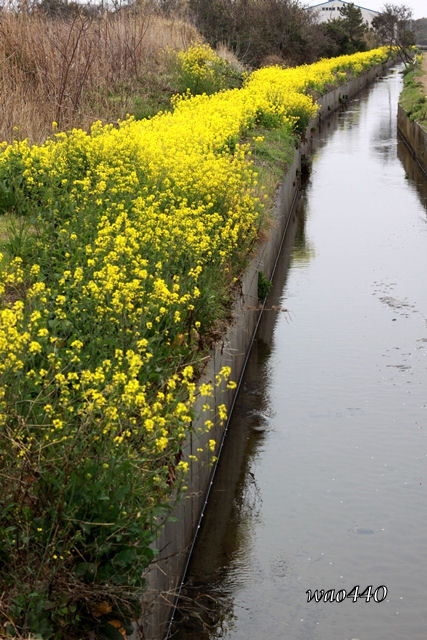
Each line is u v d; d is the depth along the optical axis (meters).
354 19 67.56
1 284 6.00
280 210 14.77
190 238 7.50
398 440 8.02
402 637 5.46
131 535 4.21
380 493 7.13
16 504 4.02
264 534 6.63
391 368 9.69
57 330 5.96
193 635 5.50
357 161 24.80
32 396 4.96
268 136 18.33
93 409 4.36
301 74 32.97
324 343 10.52
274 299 12.27
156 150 10.70
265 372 9.67
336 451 7.85
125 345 5.66
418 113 26.61
